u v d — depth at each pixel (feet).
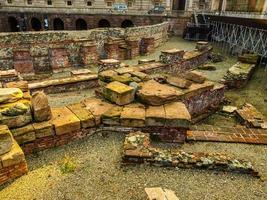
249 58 45.44
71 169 13.97
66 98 25.13
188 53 48.34
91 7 124.36
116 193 12.45
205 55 53.98
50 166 14.32
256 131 19.66
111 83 19.95
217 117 28.27
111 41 51.19
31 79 40.16
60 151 15.64
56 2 123.54
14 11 108.88
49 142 15.65
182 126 16.79
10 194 12.24
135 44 54.60
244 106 28.89
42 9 113.19
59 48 43.01
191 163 14.20
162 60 36.78
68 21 106.42
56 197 12.14
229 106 30.30
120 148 15.94
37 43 42.68
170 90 19.74
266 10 89.10
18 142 14.61
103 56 52.16
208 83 26.96
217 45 76.79
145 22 101.35
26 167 13.50
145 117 16.84
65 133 15.96
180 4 135.95
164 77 25.55
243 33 62.18
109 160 14.85
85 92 27.89
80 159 14.94
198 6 124.67
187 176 13.76
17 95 15.34
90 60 47.14
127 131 17.24
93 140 16.72
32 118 15.65
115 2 124.16
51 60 43.11
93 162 14.67
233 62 55.62
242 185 13.38
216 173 14.12
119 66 31.60
